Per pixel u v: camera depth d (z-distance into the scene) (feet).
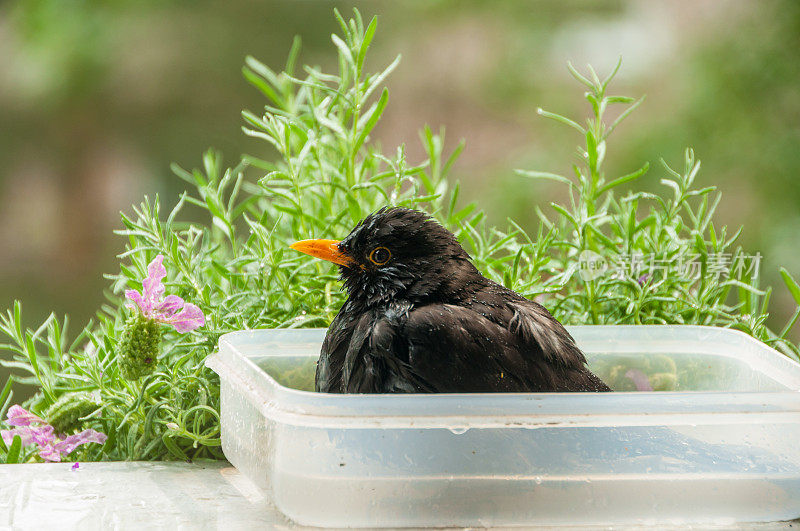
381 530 5.42
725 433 5.41
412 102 13.44
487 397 5.39
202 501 5.56
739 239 9.95
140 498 5.57
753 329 5.95
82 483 5.62
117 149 13.47
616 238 6.10
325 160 6.25
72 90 13.03
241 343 5.70
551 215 10.94
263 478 5.47
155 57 13.35
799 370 5.55
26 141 13.35
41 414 5.86
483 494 5.41
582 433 5.41
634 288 5.99
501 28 13.34
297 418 5.38
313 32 14.03
